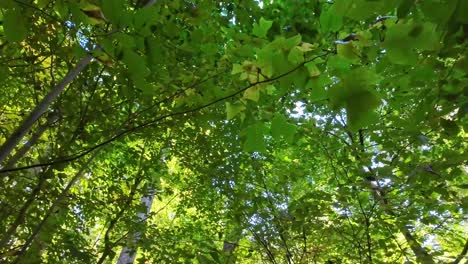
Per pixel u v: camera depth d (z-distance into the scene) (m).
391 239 4.64
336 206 4.54
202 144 5.43
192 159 5.71
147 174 5.64
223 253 4.47
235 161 5.55
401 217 4.22
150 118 4.05
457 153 3.66
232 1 3.81
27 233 4.21
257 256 5.91
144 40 1.27
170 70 2.75
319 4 3.33
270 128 1.44
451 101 2.14
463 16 1.00
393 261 4.40
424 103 2.32
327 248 5.02
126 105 4.22
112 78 3.60
